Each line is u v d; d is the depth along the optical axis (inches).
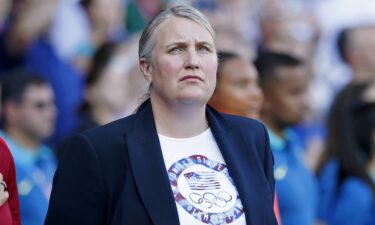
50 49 930.7
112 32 1018.1
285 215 645.3
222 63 629.6
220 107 629.6
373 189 723.4
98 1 992.9
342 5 1200.2
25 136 713.6
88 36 994.1
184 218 419.8
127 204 421.1
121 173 431.5
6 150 463.2
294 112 689.6
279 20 1121.4
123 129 440.8
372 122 756.0
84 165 433.1
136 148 433.1
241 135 457.1
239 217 428.1
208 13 1061.8
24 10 935.7
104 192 430.3
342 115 757.9
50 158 733.3
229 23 1054.4
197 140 446.0
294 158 671.8
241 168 442.6
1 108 718.5
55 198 439.8
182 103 433.7
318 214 738.8
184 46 433.7
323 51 1156.5
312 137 998.4
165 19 440.5
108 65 861.2
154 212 418.0
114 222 422.3
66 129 890.7
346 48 1098.1
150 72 445.7
